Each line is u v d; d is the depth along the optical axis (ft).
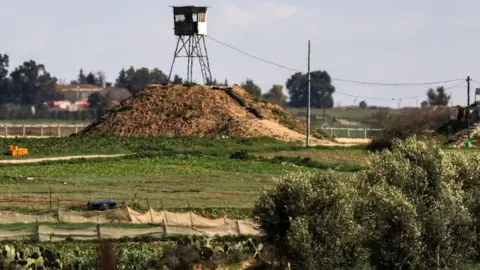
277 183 578.25
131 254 515.50
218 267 533.14
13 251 493.77
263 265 549.95
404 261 584.81
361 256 572.51
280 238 568.82
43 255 500.74
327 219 563.07
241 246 552.41
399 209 586.04
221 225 584.81
